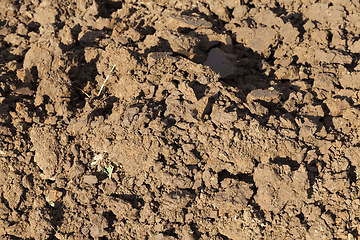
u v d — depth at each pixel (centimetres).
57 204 132
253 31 149
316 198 129
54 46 145
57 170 133
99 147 134
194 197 130
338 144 131
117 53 140
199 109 133
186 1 156
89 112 136
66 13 159
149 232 129
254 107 134
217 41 147
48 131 135
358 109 133
